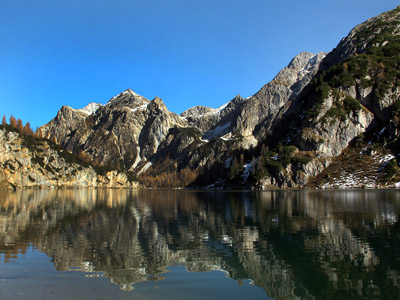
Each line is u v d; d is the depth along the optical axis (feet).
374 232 124.36
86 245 104.01
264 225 147.54
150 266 81.20
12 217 174.29
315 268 80.07
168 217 181.27
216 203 292.81
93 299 58.34
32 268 77.87
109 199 363.56
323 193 411.75
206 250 98.37
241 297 61.41
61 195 437.58
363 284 68.90
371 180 529.45
